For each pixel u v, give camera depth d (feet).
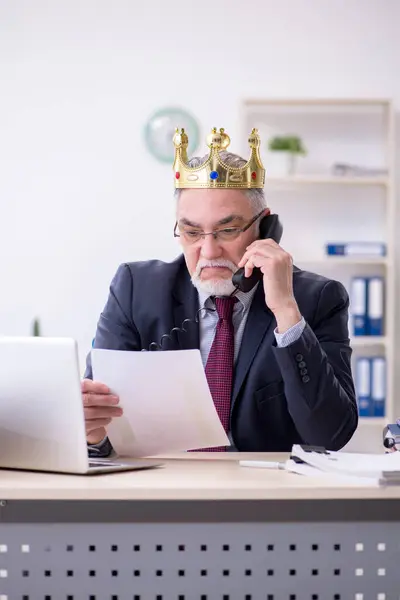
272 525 5.41
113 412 6.28
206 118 16.66
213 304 7.50
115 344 7.64
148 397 6.25
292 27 16.65
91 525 5.40
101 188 16.66
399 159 16.90
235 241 7.13
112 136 16.61
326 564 5.43
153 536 5.40
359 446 16.71
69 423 5.68
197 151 16.67
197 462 6.37
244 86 16.67
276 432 7.30
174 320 7.56
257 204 7.25
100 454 6.73
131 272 7.88
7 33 16.43
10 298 16.71
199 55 16.61
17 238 16.66
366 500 5.41
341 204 16.92
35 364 5.68
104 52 16.55
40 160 16.61
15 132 16.56
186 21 16.57
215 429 6.34
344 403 6.89
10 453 5.89
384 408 16.42
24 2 16.42
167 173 16.69
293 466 5.81
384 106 16.67
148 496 5.17
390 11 16.65
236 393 7.25
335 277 17.01
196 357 6.12
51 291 16.71
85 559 5.41
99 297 16.74
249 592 5.42
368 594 5.44
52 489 5.19
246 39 16.62
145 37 16.55
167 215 16.70
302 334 6.70
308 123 16.74
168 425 6.36
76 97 16.57
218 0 16.56
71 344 5.60
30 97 16.55
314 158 16.81
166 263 7.92
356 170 16.20
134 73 16.58
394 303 17.13
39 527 5.39
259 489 5.18
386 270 16.61
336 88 16.72
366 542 5.42
